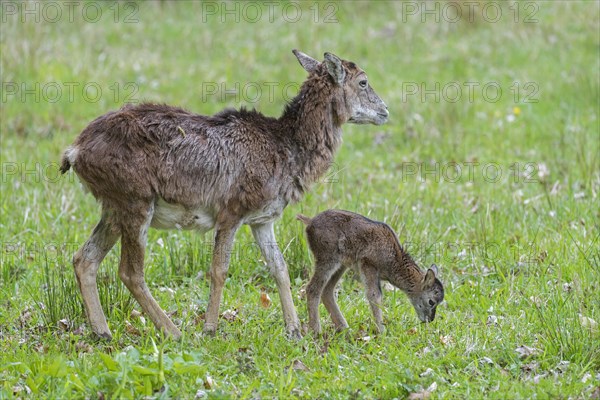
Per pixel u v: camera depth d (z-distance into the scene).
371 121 11.16
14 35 21.77
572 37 23.23
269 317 10.88
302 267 12.23
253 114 10.62
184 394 8.49
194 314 10.98
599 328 9.80
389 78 21.25
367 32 24.05
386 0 26.02
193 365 8.72
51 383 8.65
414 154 17.28
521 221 13.84
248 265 12.37
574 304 10.40
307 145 10.68
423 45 23.36
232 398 8.45
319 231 10.56
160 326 10.16
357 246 10.62
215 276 10.28
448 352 9.62
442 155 17.25
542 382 8.73
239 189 10.26
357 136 18.47
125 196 9.98
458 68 21.59
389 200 14.55
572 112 19.06
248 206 10.33
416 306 10.70
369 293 10.64
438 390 8.73
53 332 10.27
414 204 14.62
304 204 14.10
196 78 21.30
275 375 9.05
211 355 9.64
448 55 22.58
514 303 10.99
